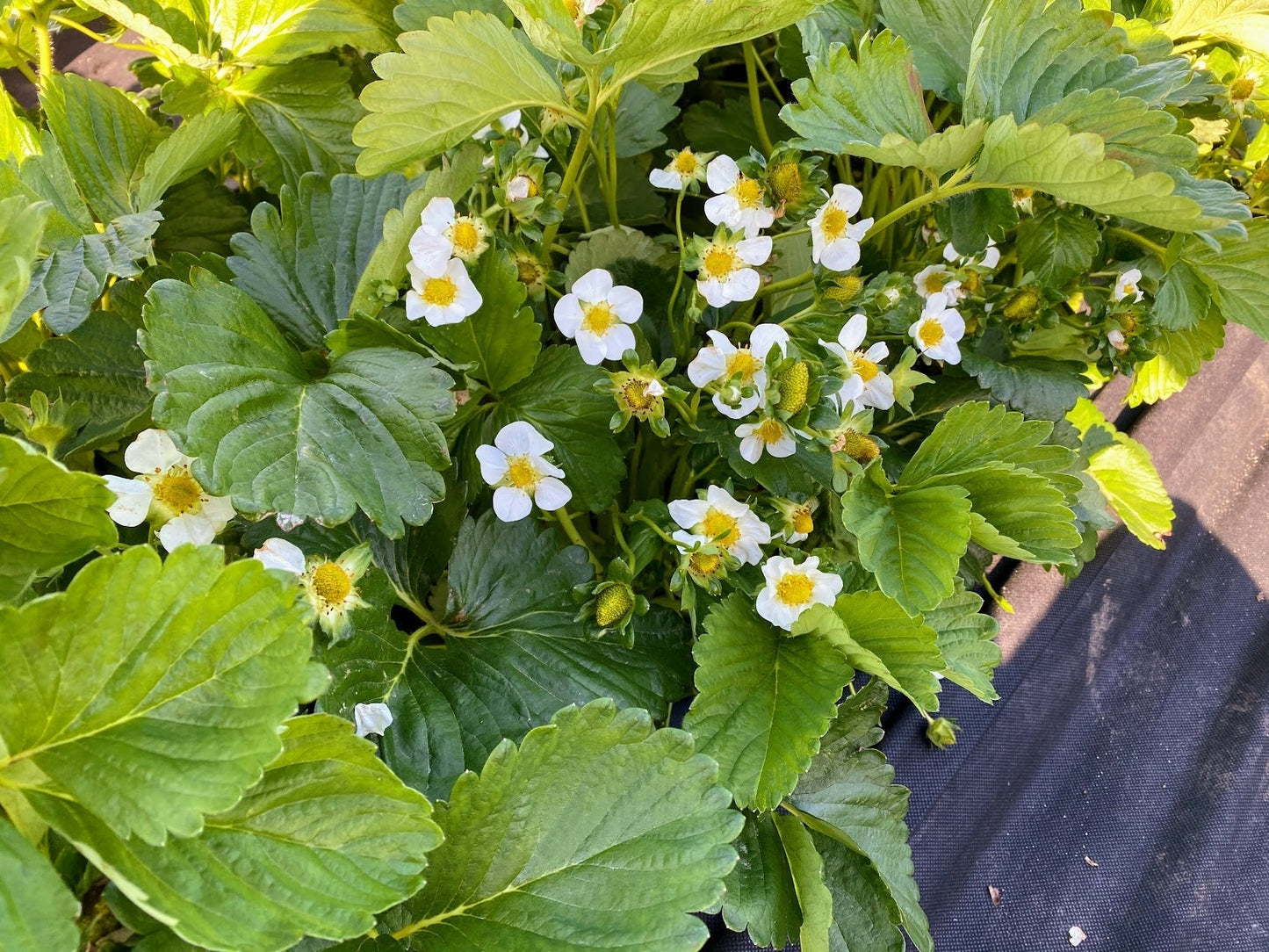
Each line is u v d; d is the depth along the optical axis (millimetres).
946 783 437
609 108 337
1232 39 437
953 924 415
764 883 319
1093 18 342
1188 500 539
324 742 202
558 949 229
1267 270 385
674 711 401
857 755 363
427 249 306
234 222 411
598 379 333
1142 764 469
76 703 181
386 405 287
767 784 299
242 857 194
